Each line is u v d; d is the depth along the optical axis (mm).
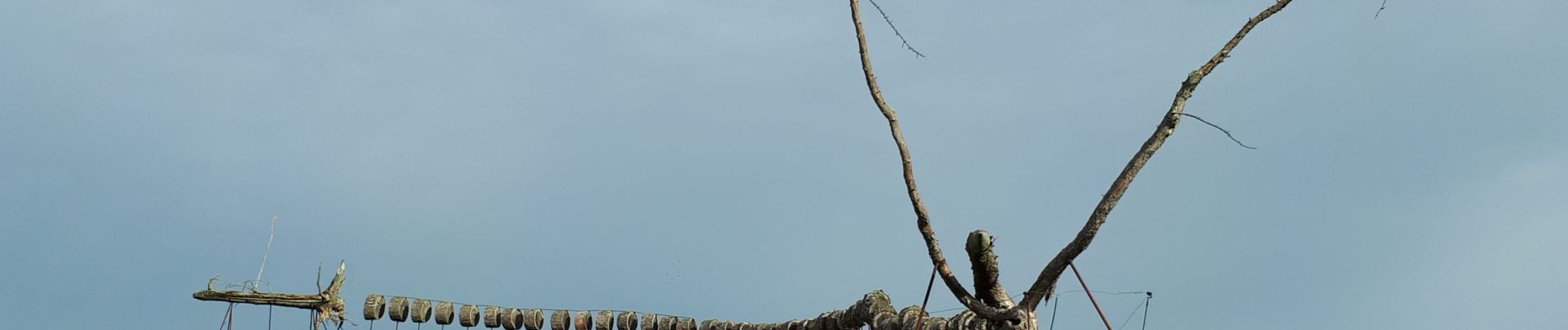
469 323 33812
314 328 29109
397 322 32469
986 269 17734
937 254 18094
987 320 18078
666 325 37250
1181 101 17734
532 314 34938
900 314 26922
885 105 18031
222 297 29172
